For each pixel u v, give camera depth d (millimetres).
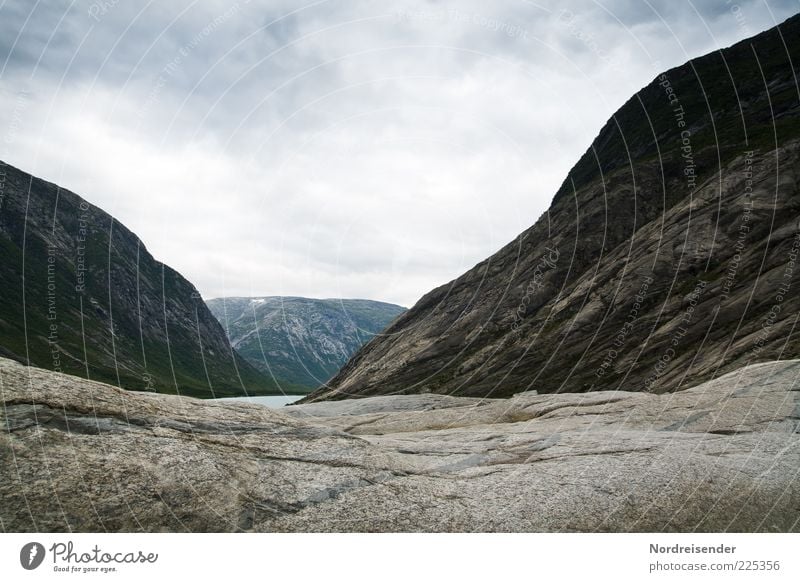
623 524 10828
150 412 11242
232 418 12297
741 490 12344
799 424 17297
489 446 15266
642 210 92062
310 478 10812
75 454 9383
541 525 10453
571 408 22672
